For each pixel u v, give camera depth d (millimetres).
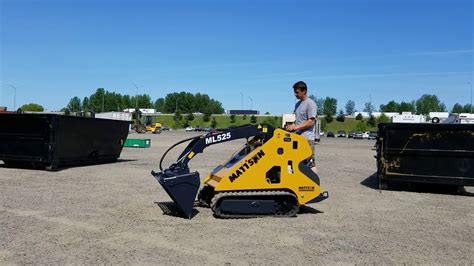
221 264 5074
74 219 7078
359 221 7484
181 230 6496
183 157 7285
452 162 10797
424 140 10945
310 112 8102
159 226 6707
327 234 6512
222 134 7379
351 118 138875
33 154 13438
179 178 7066
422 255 5625
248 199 7316
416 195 10648
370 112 138875
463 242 6309
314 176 7707
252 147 7738
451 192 11227
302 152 7637
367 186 11977
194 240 5996
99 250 5484
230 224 6902
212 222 7000
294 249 5715
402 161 11141
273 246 5816
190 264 5051
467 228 7199
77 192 9633
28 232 6250
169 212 7672
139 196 9227
